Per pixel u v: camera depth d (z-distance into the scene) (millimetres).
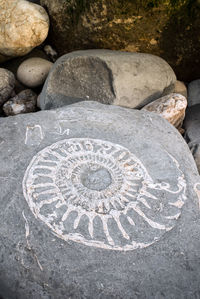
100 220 1559
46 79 2826
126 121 2160
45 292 1313
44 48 3346
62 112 2139
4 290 1306
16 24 2928
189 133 2574
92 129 2047
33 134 1923
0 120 1983
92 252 1435
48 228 1478
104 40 3037
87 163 1814
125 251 1462
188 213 1665
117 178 1773
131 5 2756
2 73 2951
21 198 1562
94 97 2604
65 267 1374
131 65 2627
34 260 1373
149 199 1695
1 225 1453
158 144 2027
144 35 2947
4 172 1663
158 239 1531
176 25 2852
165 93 2830
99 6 2822
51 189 1633
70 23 3057
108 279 1366
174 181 1810
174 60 3084
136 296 1337
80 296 1316
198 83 3123
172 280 1399
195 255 1497
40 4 3252
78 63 2605
